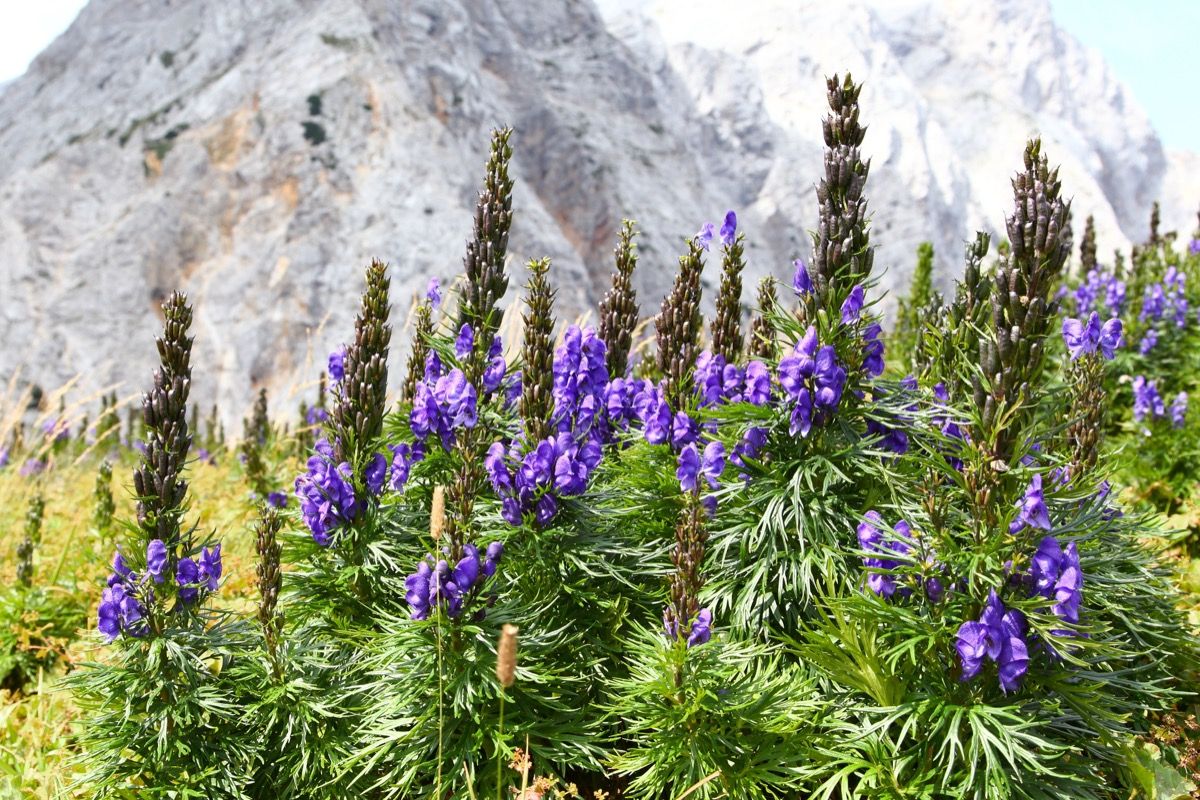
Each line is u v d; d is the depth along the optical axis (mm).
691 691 3572
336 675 4086
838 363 4039
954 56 177375
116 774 3826
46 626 6223
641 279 76125
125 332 63750
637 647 3816
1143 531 4758
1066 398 4672
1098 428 4602
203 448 14203
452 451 4543
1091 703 3451
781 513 3973
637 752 3795
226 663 4066
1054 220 3111
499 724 3613
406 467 4582
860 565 3938
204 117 73562
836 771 3617
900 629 3410
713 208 88938
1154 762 3814
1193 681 4547
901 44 179375
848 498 4121
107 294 64688
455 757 3684
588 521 4273
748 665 3787
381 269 4457
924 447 3609
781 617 3990
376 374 4391
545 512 4047
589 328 4812
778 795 3730
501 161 5012
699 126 108312
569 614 4184
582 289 67938
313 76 71500
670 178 86375
